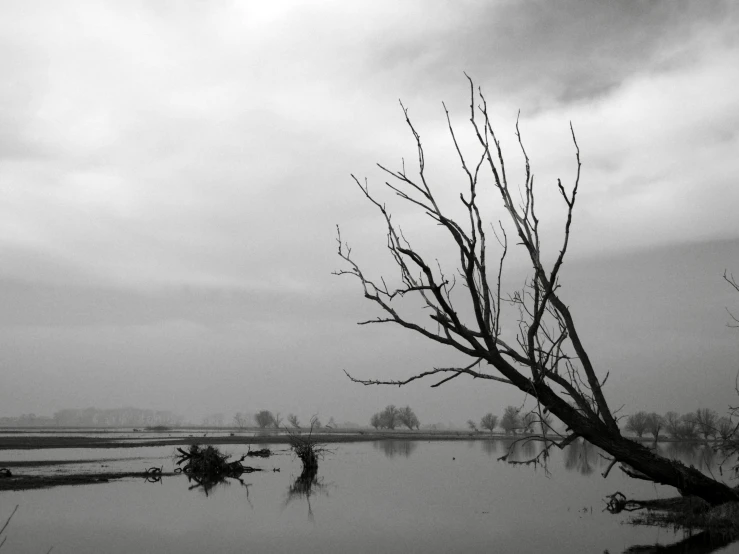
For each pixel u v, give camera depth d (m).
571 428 9.51
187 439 72.44
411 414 142.50
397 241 7.12
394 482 26.38
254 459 40.19
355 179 7.09
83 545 12.99
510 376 8.27
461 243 7.07
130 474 27.45
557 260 7.33
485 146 8.01
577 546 12.92
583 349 10.35
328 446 60.34
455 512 17.80
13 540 13.35
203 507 18.33
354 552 12.66
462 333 7.73
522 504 19.38
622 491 22.91
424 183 6.89
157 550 12.65
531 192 8.00
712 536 12.40
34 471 28.16
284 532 14.69
